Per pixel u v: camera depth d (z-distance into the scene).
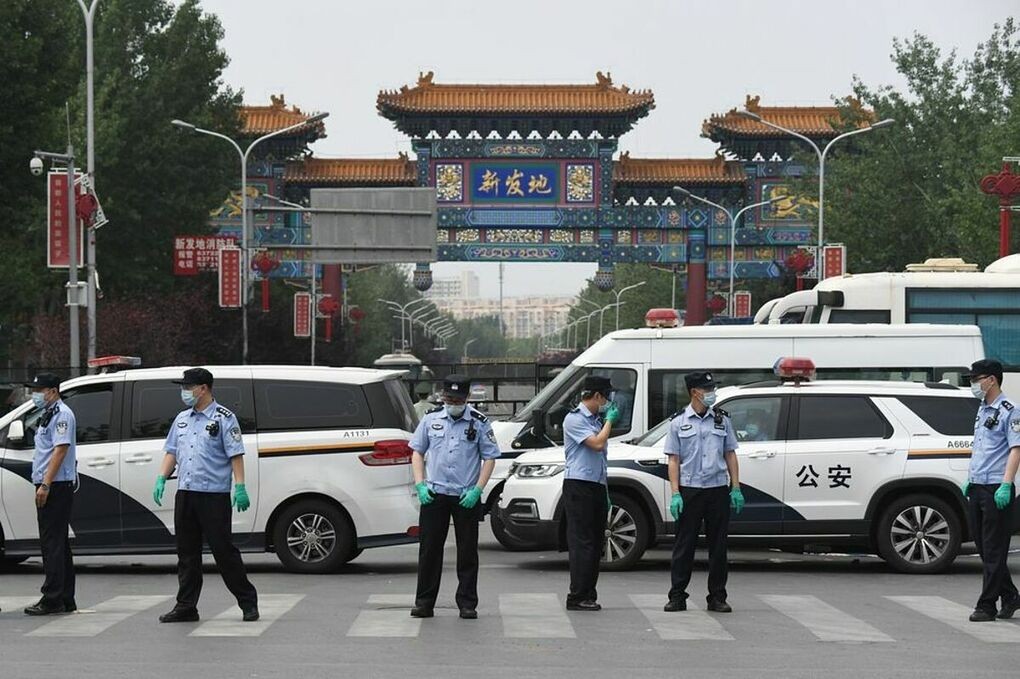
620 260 78.38
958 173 56.34
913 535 19.14
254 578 18.66
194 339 69.50
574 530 15.30
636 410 23.89
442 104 76.44
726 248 79.56
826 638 13.48
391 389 19.53
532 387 42.75
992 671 11.73
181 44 73.81
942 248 60.38
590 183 76.81
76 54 61.84
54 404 14.90
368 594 16.92
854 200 63.38
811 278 67.56
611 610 15.38
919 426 19.08
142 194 70.19
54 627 13.98
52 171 41.53
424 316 190.12
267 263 73.12
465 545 14.67
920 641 13.35
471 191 76.88
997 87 64.38
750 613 15.17
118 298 69.44
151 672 11.47
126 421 19.02
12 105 46.88
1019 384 28.69
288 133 81.06
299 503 19.00
